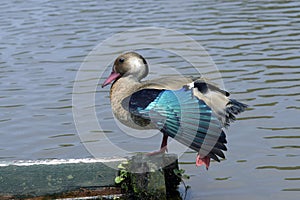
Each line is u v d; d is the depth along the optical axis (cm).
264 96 1111
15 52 1473
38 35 1619
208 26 1636
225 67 1280
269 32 1552
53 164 745
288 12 1773
